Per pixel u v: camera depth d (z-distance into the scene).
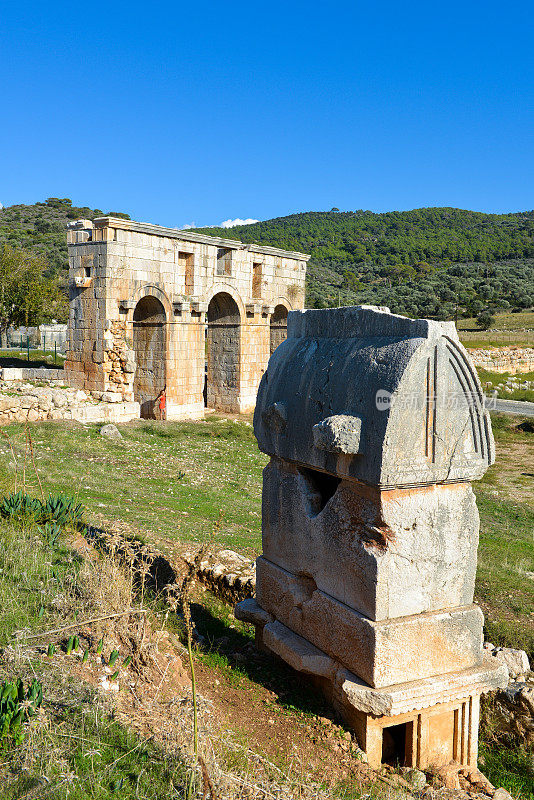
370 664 4.91
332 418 4.98
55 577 6.48
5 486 10.38
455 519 5.22
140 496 12.59
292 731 5.13
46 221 107.38
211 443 20.62
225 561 8.96
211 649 6.61
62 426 19.08
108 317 22.11
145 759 4.01
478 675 5.24
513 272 106.75
